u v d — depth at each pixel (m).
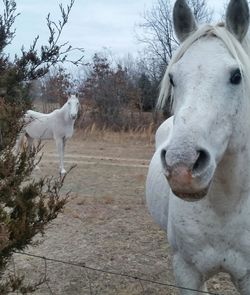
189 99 2.17
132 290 4.25
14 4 2.99
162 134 4.09
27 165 2.70
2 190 2.53
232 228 2.59
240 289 2.75
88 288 4.30
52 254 5.12
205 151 2.06
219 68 2.21
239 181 2.52
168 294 4.17
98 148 15.45
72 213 6.75
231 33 2.43
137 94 22.08
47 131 11.50
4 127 2.59
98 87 22.48
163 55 24.59
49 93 23.80
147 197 3.79
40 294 4.14
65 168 11.36
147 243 5.51
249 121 2.43
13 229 2.46
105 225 6.24
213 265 2.70
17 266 4.74
